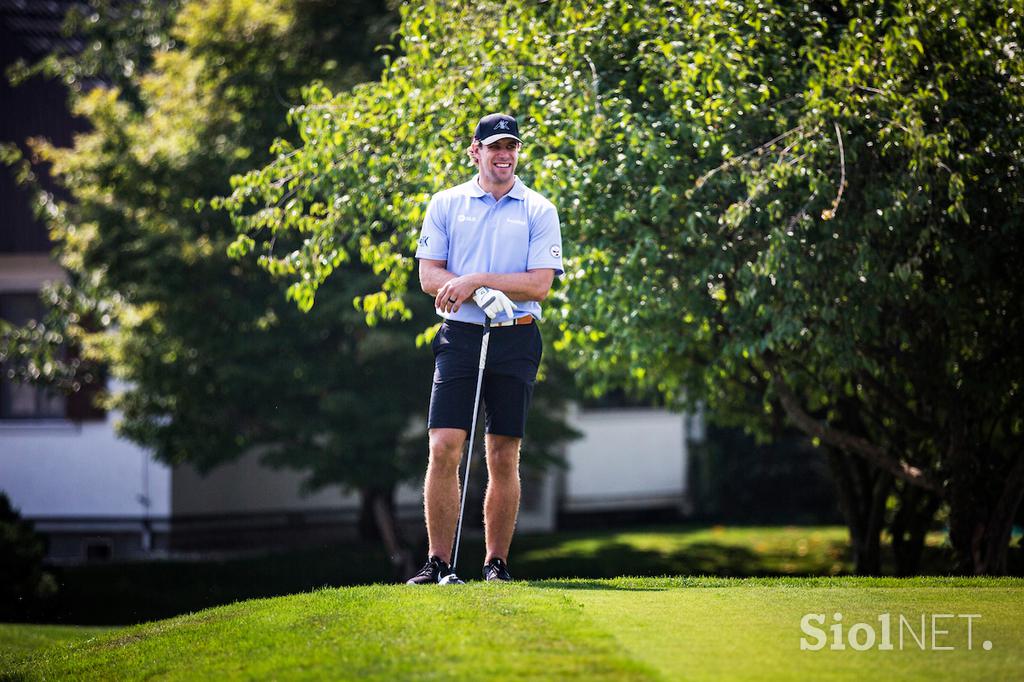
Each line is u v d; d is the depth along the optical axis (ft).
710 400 112.06
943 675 37.09
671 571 149.07
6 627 91.86
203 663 46.39
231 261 131.54
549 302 81.35
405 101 80.02
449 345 56.90
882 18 77.87
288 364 135.03
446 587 52.47
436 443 56.49
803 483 209.87
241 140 129.08
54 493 173.47
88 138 142.51
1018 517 104.73
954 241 75.05
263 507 180.75
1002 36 74.95
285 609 52.65
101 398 152.25
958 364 86.89
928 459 97.25
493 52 78.89
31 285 172.14
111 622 121.08
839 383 94.58
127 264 133.80
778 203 71.51
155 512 170.60
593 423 208.33
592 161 75.72
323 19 131.23
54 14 177.47
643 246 76.13
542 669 38.40
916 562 107.76
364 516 171.12
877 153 74.08
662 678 36.73
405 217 80.12
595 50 79.20
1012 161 72.84
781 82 77.00
